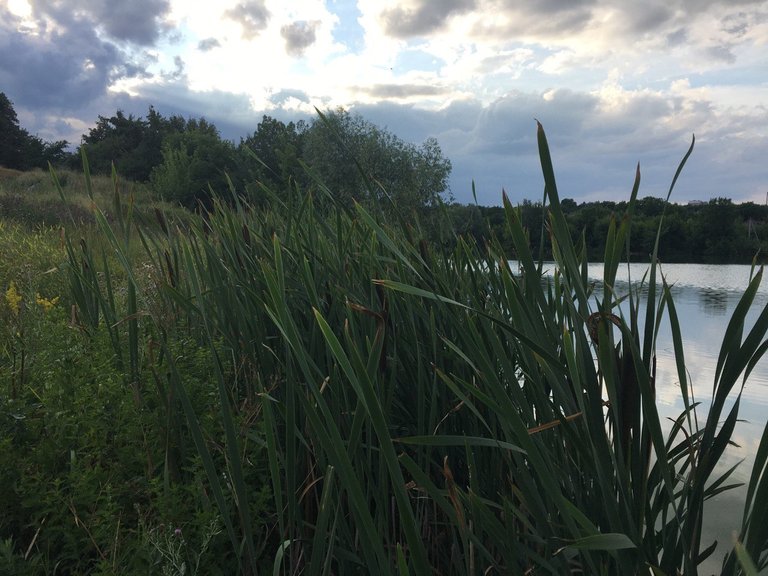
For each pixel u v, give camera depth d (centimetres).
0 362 241
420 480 97
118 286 356
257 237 210
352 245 206
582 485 113
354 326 138
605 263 100
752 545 82
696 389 468
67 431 175
